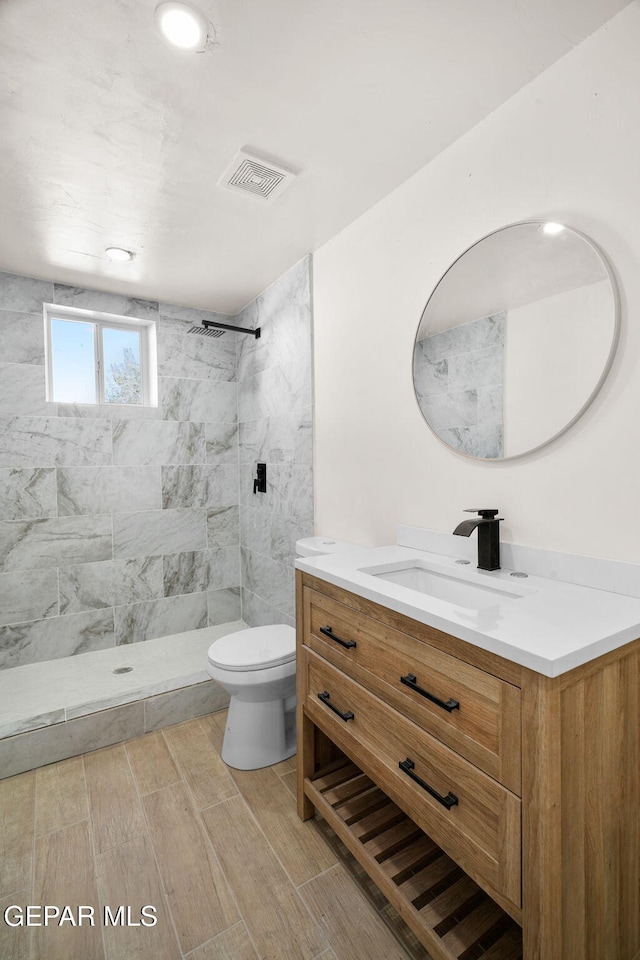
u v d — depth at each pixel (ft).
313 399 7.57
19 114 4.46
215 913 4.15
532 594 3.65
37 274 8.32
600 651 2.72
